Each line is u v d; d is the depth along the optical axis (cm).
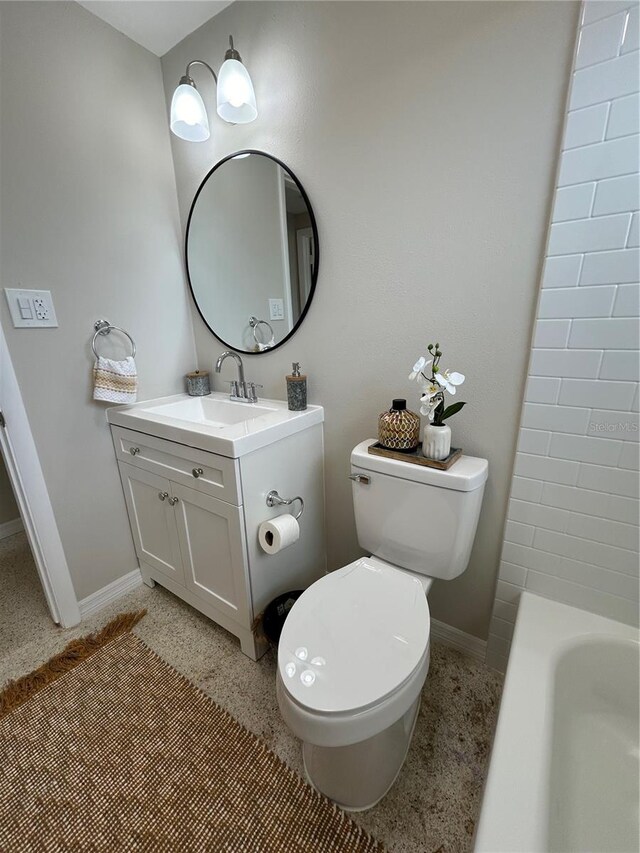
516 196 97
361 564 118
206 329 179
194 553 144
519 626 108
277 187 137
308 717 78
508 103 94
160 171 162
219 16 134
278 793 100
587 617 111
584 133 85
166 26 140
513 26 89
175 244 172
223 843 90
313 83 121
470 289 109
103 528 163
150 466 146
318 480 156
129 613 162
